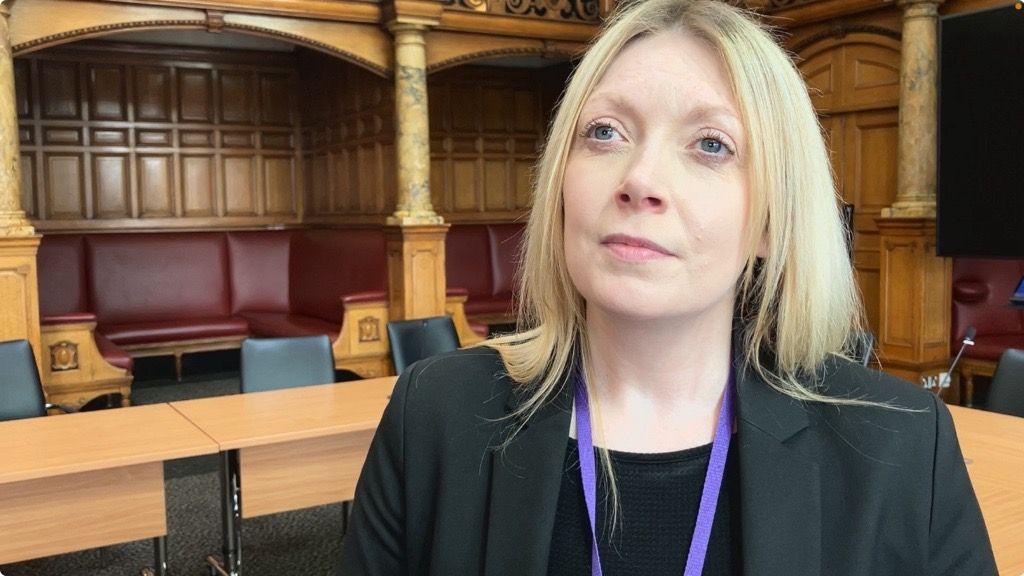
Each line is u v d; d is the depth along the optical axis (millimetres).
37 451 2828
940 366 6184
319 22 6406
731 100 744
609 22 801
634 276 729
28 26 5395
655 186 712
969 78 5668
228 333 7848
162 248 8062
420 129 6586
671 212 721
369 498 926
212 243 8328
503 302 8633
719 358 831
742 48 748
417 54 6523
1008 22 5438
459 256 8914
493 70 9609
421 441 888
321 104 9109
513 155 9797
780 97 767
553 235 848
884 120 6562
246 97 9164
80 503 2838
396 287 6668
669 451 815
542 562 793
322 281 7930
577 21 7156
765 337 869
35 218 8180
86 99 8352
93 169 8438
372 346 6734
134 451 2822
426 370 937
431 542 871
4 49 5109
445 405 888
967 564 815
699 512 786
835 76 6871
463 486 854
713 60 760
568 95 791
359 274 7320
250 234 8555
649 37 777
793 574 761
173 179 8812
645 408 832
